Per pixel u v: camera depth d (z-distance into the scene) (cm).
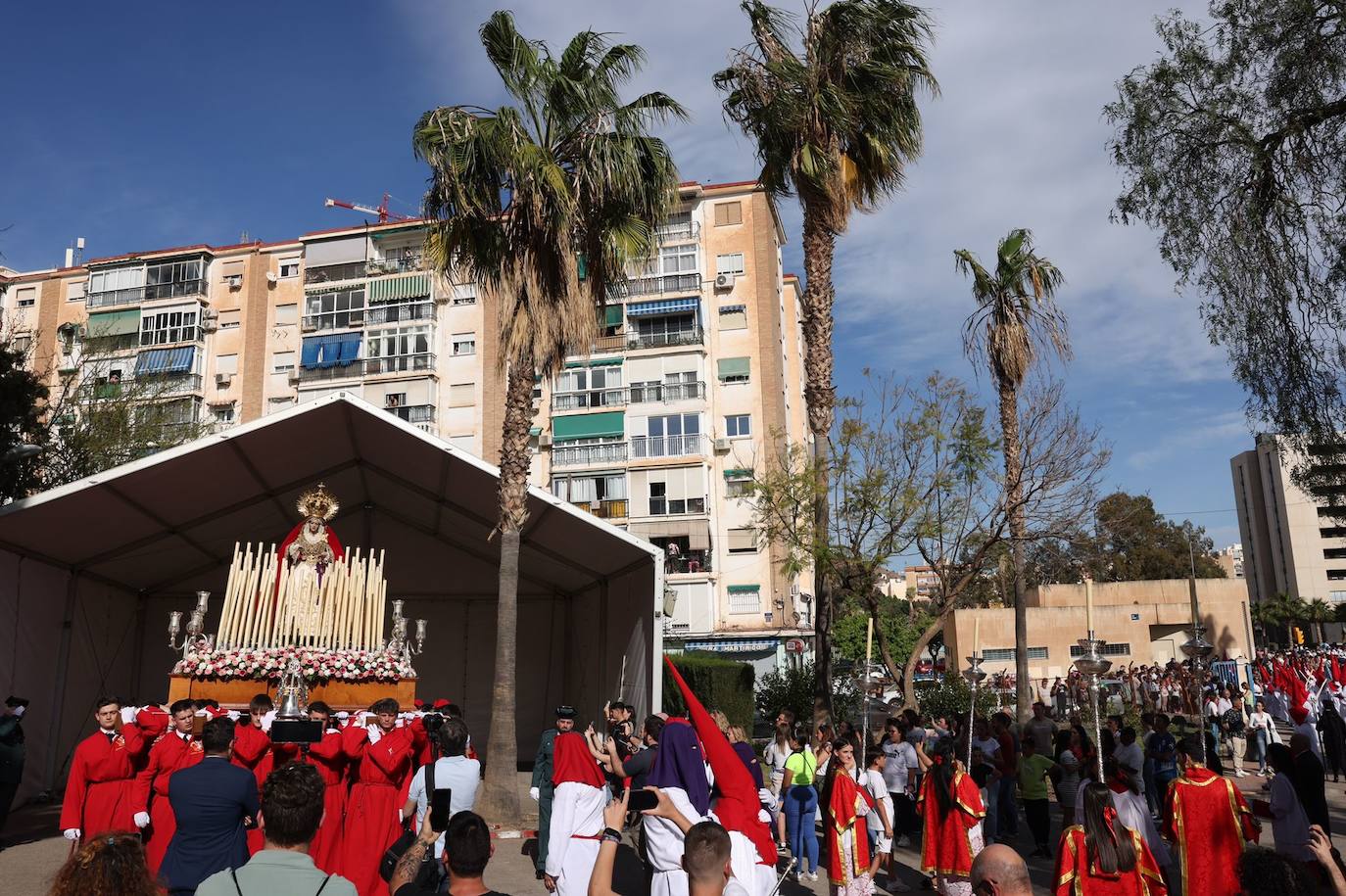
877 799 916
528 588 2283
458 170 1416
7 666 1459
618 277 1549
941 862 862
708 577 3972
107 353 3134
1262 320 1323
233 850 548
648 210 1522
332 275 4506
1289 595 8719
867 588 1920
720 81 1689
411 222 4478
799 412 4916
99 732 806
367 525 2253
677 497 4075
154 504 1658
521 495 1470
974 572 1992
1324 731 1847
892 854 968
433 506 2031
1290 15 1295
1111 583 4497
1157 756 1309
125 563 1847
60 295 4769
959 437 1950
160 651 2116
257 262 4609
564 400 4253
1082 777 1084
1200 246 1359
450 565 2284
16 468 1895
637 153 1483
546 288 1459
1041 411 2100
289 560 1590
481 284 1557
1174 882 920
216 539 2000
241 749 859
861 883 829
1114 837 586
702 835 368
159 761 823
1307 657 3294
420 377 4284
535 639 2294
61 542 1564
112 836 328
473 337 4344
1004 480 2084
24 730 1516
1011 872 402
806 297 1662
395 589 2266
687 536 4053
